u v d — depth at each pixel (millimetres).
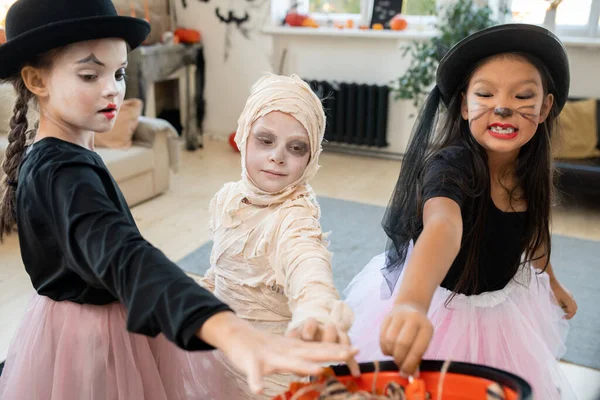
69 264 976
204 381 1265
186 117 5262
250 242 1153
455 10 4262
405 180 1348
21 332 1197
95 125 1056
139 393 1128
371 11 5082
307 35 5125
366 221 3641
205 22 5391
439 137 1296
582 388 2113
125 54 1078
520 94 1140
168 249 3211
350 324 834
